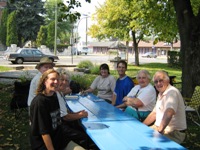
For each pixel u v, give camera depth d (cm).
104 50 9619
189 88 920
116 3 2994
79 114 460
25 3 6266
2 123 731
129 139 347
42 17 6475
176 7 946
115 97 659
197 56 913
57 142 366
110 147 318
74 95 684
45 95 357
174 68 3038
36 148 350
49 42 6125
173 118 432
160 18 1553
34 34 6306
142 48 8881
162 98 443
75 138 446
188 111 797
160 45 8438
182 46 945
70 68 2678
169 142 338
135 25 2600
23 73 2027
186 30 927
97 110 525
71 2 1195
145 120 484
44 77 358
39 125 346
